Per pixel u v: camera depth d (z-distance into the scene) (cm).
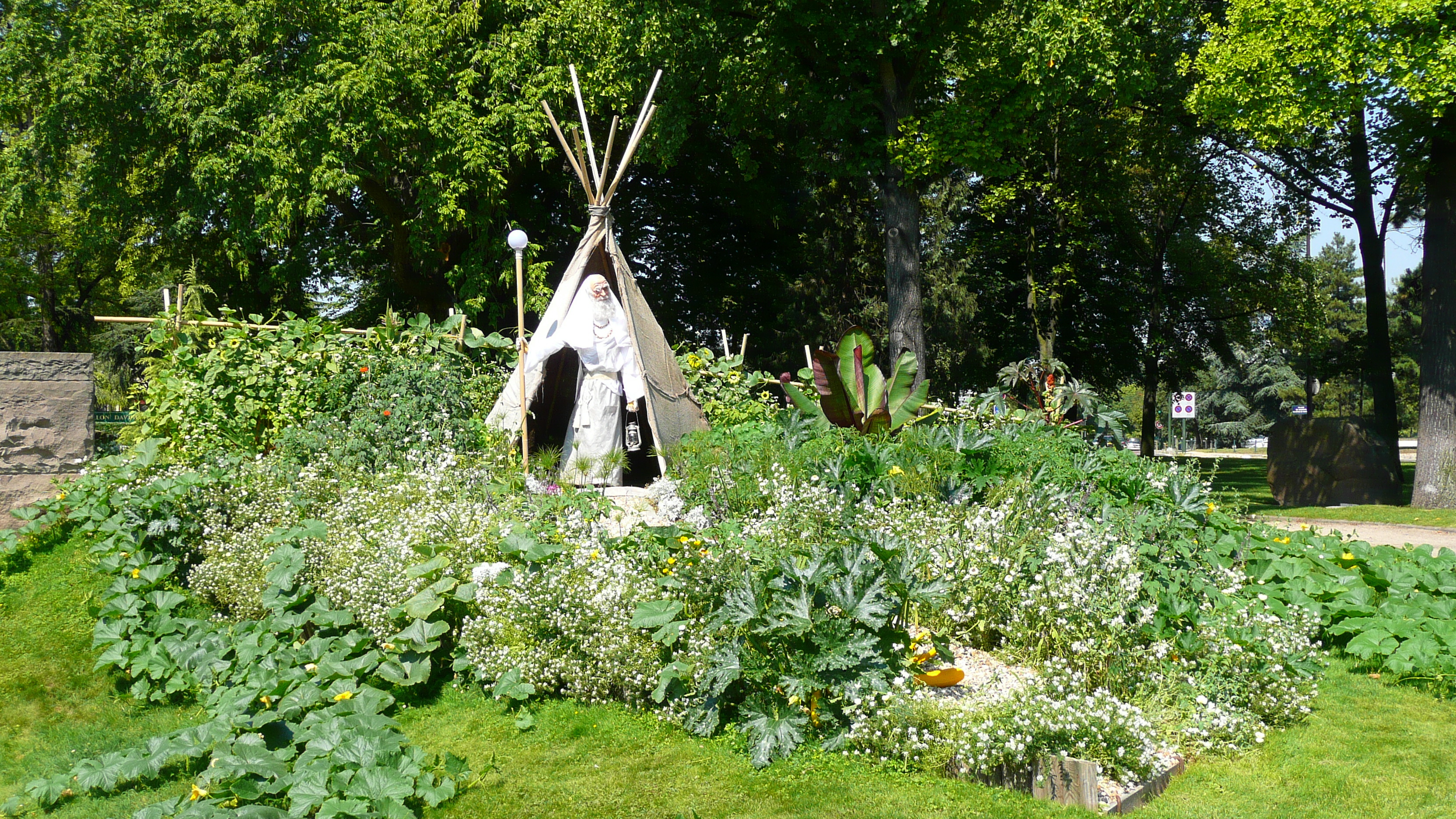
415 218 2100
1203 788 455
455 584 616
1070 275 2588
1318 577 699
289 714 523
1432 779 457
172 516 759
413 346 1104
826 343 2677
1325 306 3197
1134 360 2847
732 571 540
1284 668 568
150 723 579
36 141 1950
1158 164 2389
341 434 909
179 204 1989
